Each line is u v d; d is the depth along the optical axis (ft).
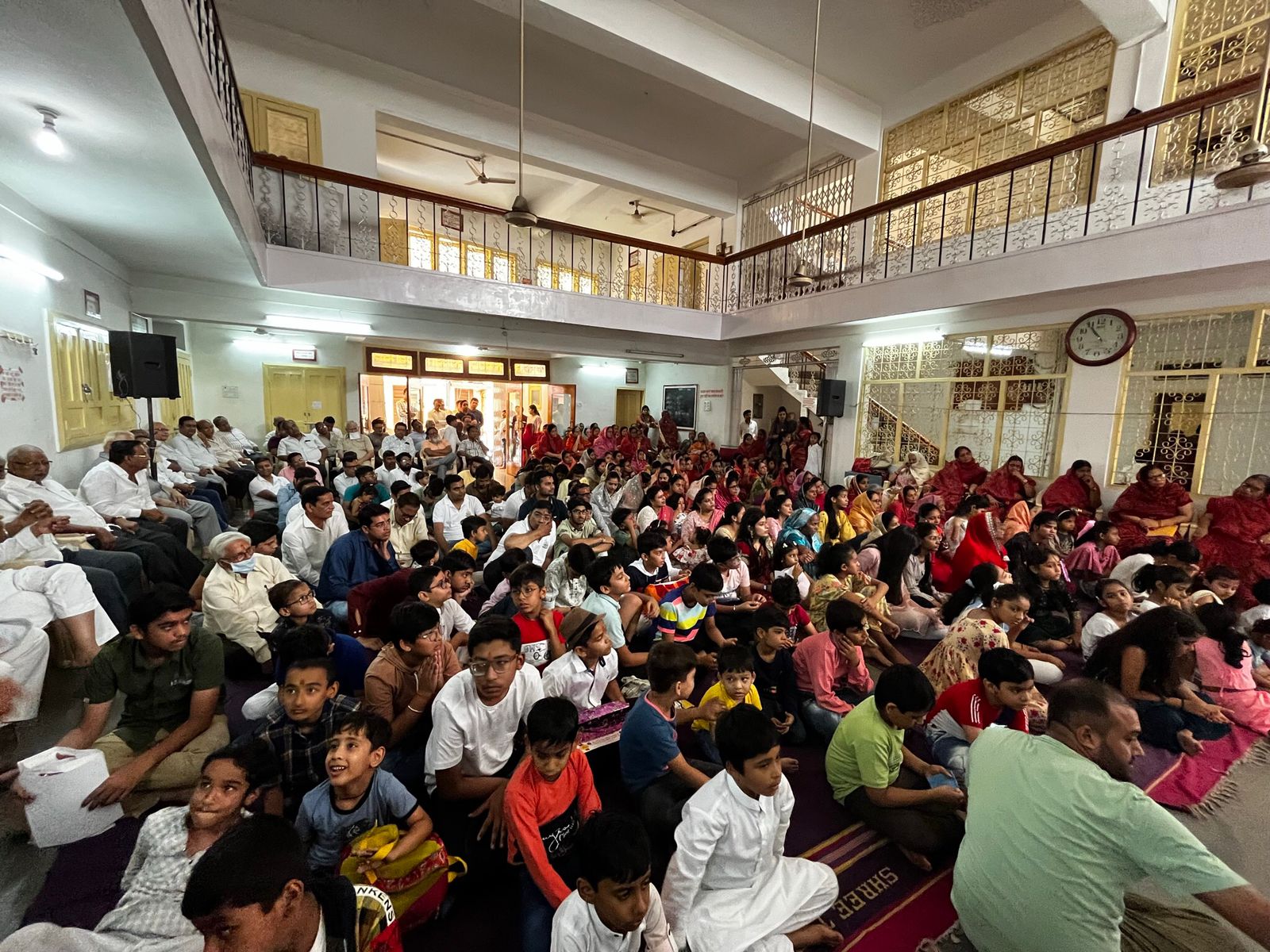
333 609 9.77
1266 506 13.73
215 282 18.74
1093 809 3.88
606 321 25.20
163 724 6.46
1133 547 15.35
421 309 23.02
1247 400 15.21
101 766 5.55
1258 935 3.18
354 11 20.20
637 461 29.53
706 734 7.63
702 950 4.47
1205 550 14.24
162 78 6.68
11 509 9.57
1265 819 6.72
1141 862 3.64
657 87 24.40
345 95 22.58
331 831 4.84
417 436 29.76
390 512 10.73
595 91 24.82
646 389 43.19
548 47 22.00
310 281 18.10
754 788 4.66
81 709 7.84
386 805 4.93
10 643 7.23
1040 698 8.80
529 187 36.70
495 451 38.34
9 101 7.18
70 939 3.62
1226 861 6.10
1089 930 3.82
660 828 5.86
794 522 15.19
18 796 5.21
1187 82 16.58
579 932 3.86
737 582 11.91
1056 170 19.58
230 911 2.78
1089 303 17.89
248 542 9.16
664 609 9.45
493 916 5.31
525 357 38.91
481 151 29.40
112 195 10.68
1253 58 15.33
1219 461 15.84
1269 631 9.66
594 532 14.43
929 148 23.85
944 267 18.97
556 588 10.21
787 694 8.62
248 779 4.52
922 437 23.62
